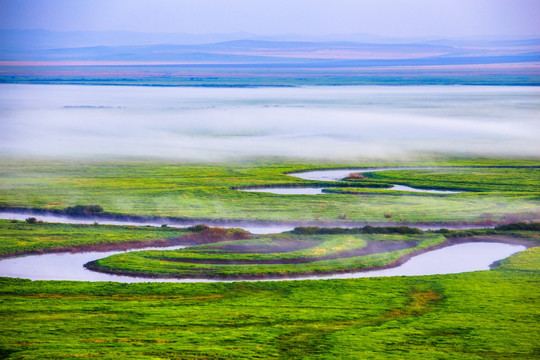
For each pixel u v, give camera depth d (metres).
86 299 91.88
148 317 83.94
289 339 76.69
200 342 75.12
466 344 75.25
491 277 104.19
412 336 77.94
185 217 150.25
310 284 100.00
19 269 109.31
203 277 105.06
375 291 96.69
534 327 81.12
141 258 113.31
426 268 113.44
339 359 70.56
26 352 70.69
